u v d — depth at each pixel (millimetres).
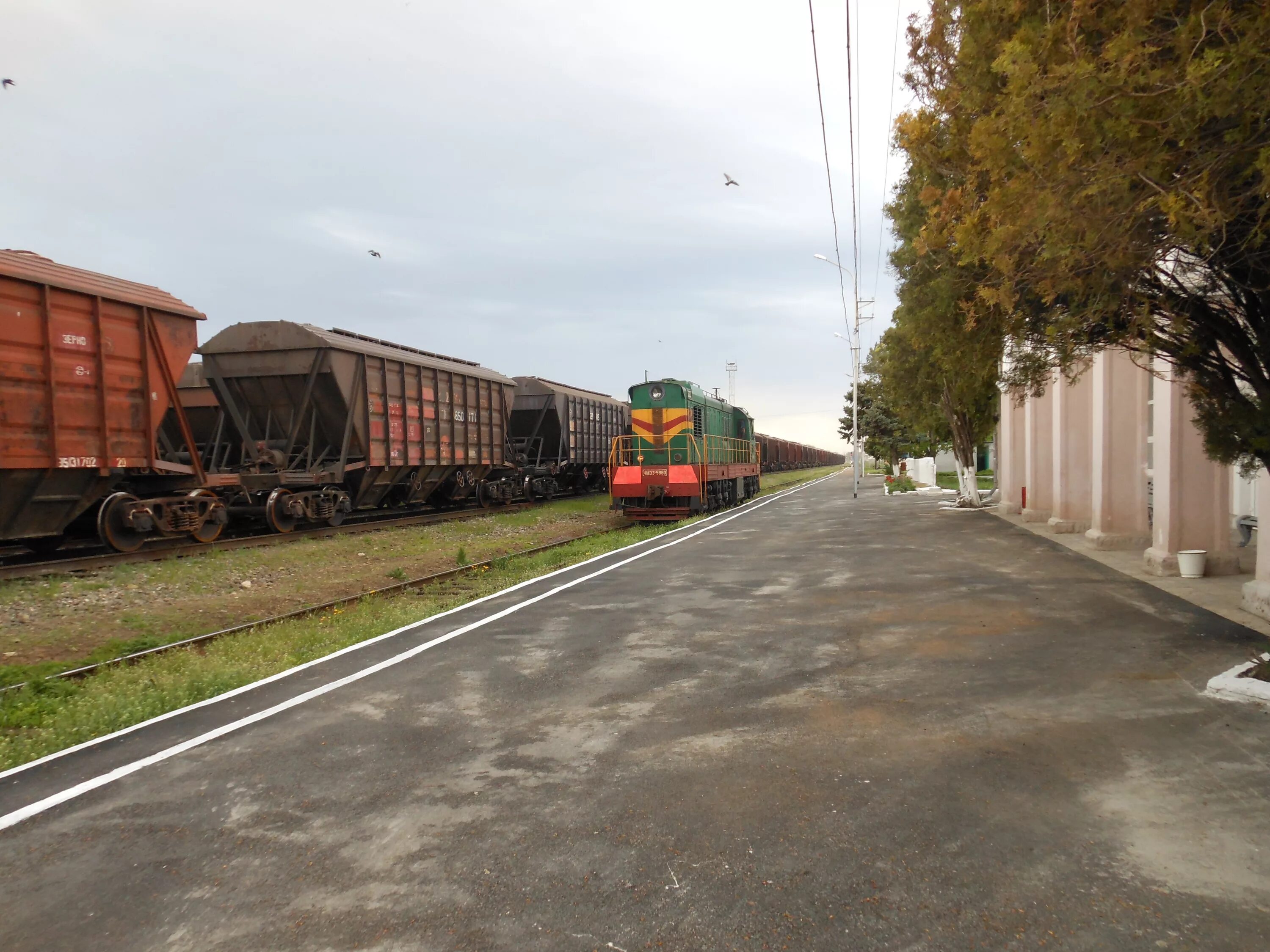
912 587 9984
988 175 6262
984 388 20297
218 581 12062
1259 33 3799
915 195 13688
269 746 5074
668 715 5445
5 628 9062
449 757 4805
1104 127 4277
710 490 24594
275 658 8102
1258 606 7828
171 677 7250
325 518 18188
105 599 10500
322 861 3576
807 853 3502
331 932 3027
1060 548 13555
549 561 14656
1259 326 5562
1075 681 5828
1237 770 4227
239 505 17047
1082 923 2928
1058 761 4406
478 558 15750
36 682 7059
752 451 33188
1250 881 3172
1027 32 4641
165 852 3709
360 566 14352
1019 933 2881
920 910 3045
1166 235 4809
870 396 34312
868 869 3348
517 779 4438
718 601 9586
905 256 14586
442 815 4016
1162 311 5793
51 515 12211
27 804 4305
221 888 3373
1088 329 6488
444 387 21922
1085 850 3447
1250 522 12867
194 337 13984
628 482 22125
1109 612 8164
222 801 4258
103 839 3859
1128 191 4418
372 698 6051
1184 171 4426
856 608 8820
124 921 3143
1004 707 5324
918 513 22891
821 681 6098
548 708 5695
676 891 3236
